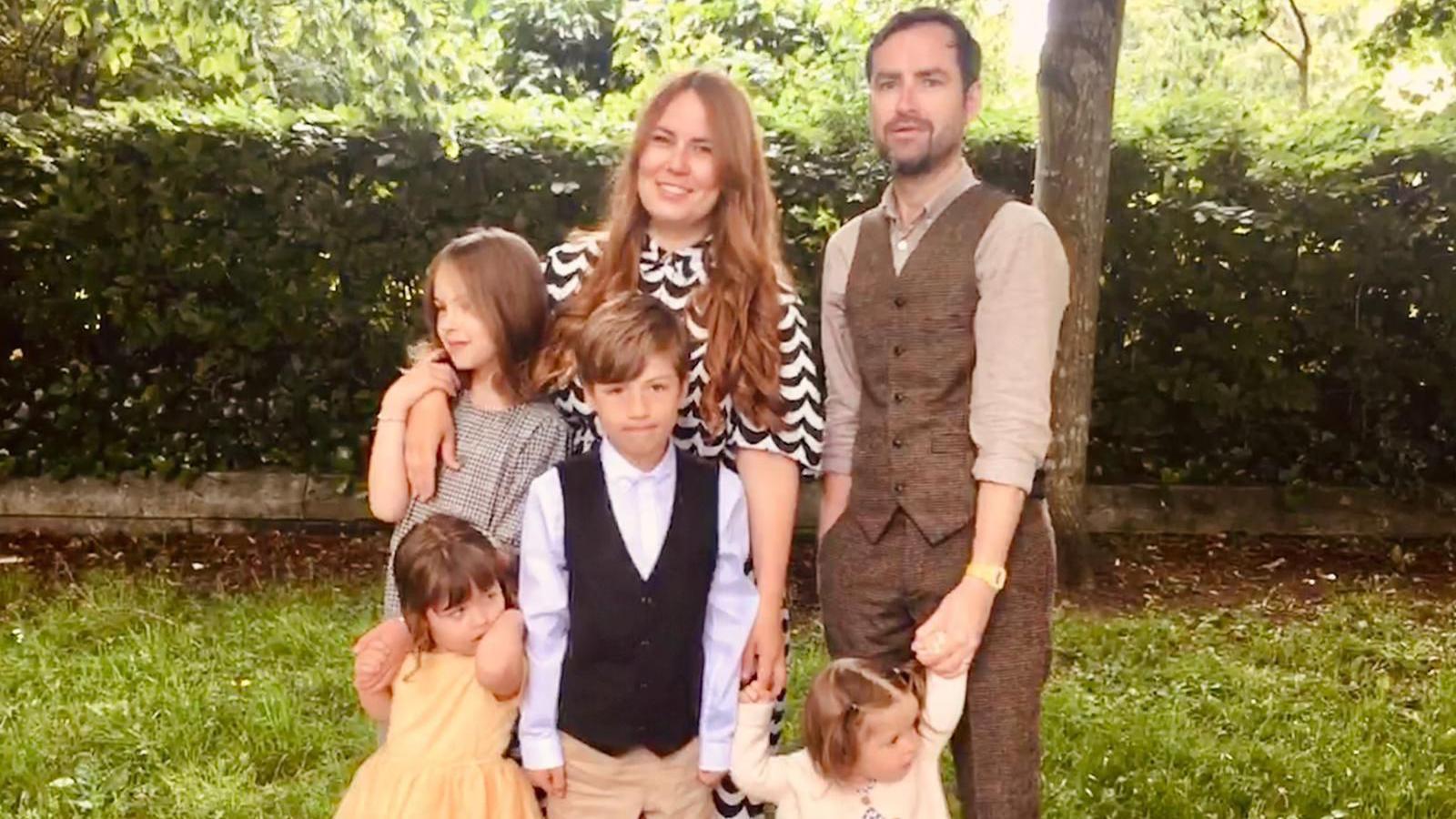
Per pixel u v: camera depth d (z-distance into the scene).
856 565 2.59
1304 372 6.66
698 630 2.50
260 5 6.55
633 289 2.56
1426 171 6.38
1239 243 6.39
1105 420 6.66
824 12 8.77
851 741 2.47
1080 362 5.89
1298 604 5.84
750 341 2.50
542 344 2.62
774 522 2.55
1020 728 2.51
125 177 6.14
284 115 6.33
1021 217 2.40
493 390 2.64
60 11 7.37
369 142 6.23
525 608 2.48
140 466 6.44
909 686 2.50
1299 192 6.39
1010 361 2.37
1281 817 3.68
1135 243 6.46
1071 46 5.57
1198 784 3.89
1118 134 6.50
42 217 6.09
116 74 7.51
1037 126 5.93
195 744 3.96
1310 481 6.78
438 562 2.46
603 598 2.44
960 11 8.13
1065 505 5.97
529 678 2.49
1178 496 6.67
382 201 6.31
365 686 2.62
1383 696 4.56
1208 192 6.43
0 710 4.14
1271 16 9.21
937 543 2.48
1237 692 4.63
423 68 6.27
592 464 2.48
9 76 7.50
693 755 2.56
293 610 5.25
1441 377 6.57
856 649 2.62
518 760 2.68
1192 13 9.67
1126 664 4.93
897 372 2.51
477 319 2.55
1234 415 6.68
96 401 6.39
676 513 2.46
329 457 6.52
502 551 2.58
